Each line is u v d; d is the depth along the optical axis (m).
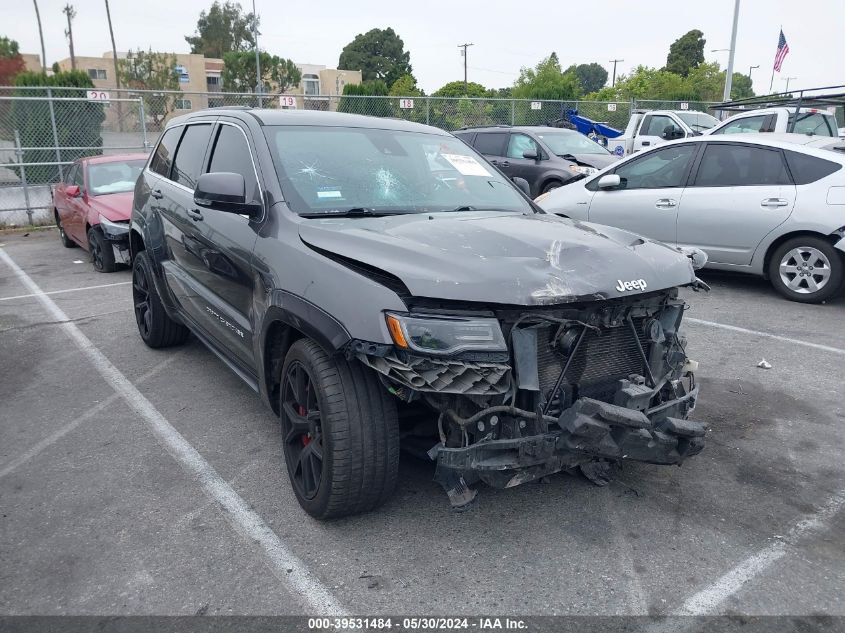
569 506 3.40
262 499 3.48
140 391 4.99
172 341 5.86
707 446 4.06
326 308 2.94
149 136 17.08
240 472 3.77
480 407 2.84
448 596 2.75
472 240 3.17
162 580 2.85
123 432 4.30
